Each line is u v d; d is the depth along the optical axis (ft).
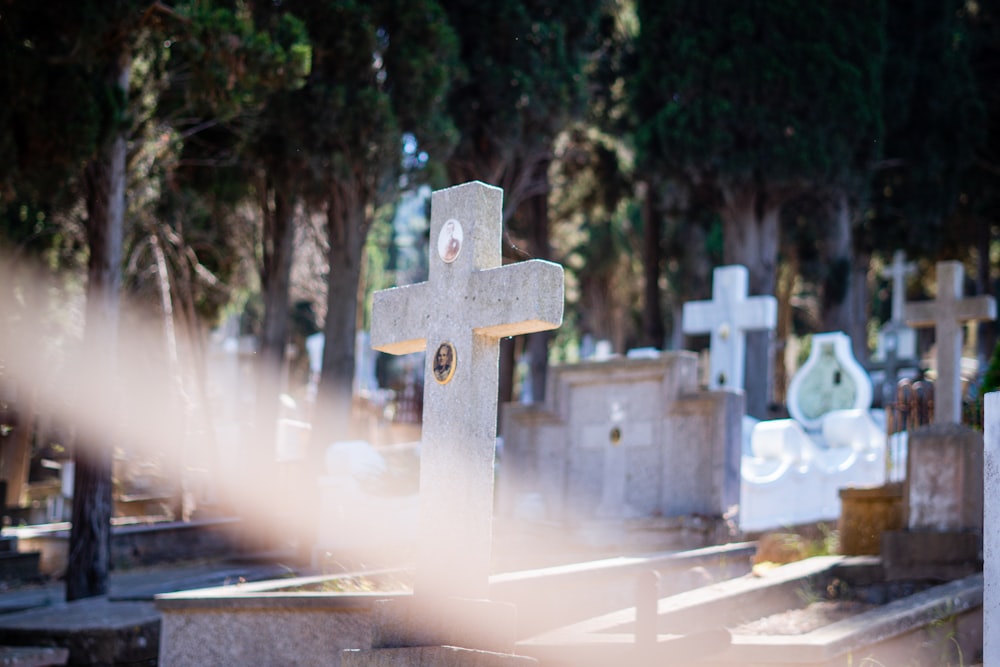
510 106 81.56
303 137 66.08
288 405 92.53
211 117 67.36
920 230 110.93
